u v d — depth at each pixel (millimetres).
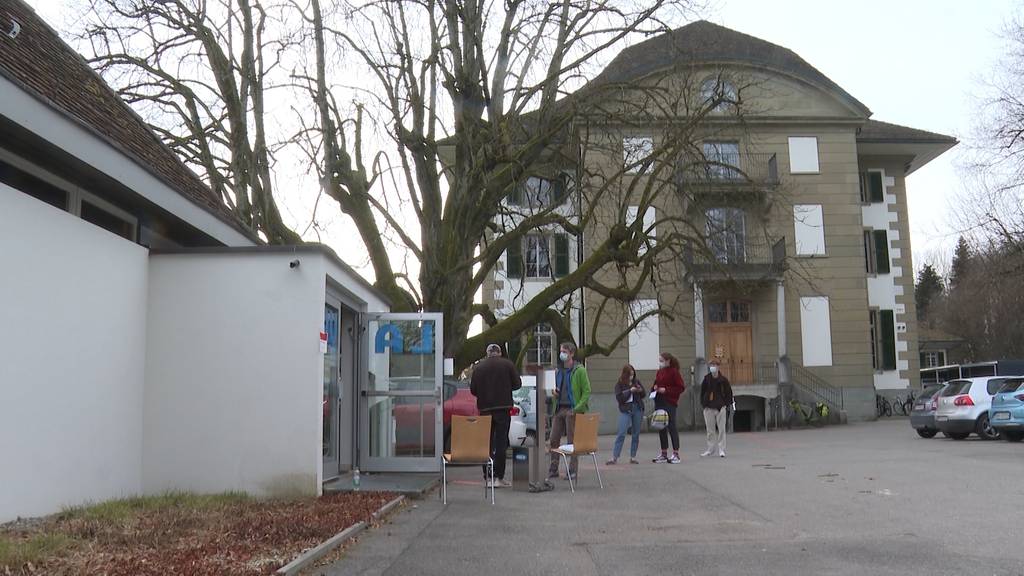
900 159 36688
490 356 11602
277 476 9727
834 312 32562
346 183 18609
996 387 20688
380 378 12953
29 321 7617
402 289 19438
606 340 31703
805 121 33188
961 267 58812
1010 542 7055
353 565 6477
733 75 20172
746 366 31953
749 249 31000
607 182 18844
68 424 8227
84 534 6902
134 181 9773
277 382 9828
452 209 18703
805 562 6434
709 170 19609
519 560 6664
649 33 18031
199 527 7570
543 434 11367
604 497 10523
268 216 18859
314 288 9938
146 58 19422
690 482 11977
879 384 35062
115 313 9211
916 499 9742
